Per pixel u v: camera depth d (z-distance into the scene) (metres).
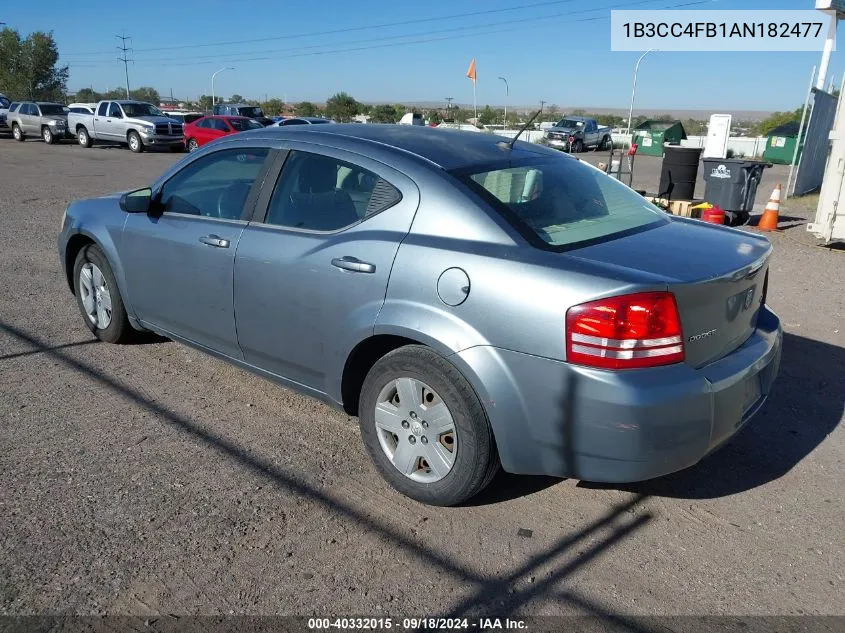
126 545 2.91
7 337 5.30
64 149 27.38
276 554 2.89
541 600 2.67
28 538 2.93
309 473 3.51
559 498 3.37
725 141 15.70
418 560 2.88
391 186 3.31
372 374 3.30
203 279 4.02
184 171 4.33
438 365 3.02
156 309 4.48
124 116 27.09
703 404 2.76
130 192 4.89
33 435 3.80
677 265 2.87
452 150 3.51
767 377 3.34
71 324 5.65
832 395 4.65
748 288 3.17
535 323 2.76
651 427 2.67
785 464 3.75
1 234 9.40
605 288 2.65
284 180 3.74
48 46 55.50
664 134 33.28
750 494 3.45
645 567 2.88
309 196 3.61
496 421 2.91
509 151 3.69
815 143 15.78
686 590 2.75
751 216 12.53
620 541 3.05
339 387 3.47
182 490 3.32
